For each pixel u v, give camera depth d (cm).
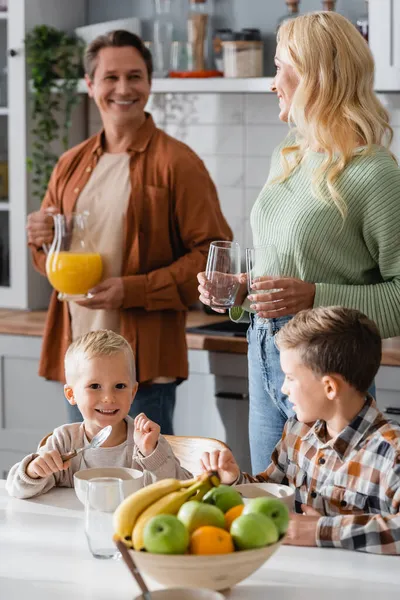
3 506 197
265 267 238
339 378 187
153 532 138
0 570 160
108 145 343
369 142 239
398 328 240
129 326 331
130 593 150
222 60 409
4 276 438
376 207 236
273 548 142
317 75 239
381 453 186
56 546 172
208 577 139
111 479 168
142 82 334
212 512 144
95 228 335
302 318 192
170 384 344
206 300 249
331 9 397
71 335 342
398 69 355
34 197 434
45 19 430
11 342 396
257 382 255
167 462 205
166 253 337
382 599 148
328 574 159
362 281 249
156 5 414
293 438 205
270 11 420
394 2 353
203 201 334
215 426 366
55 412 392
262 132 427
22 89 422
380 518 170
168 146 337
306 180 247
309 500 195
